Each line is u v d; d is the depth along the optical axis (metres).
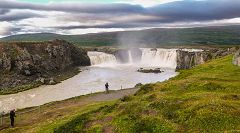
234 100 41.47
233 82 53.59
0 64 157.75
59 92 123.31
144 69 181.75
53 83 141.88
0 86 140.75
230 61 84.94
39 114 72.75
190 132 33.09
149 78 153.12
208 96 43.66
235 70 67.94
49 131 44.31
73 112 62.75
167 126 35.06
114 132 38.16
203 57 161.75
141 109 42.22
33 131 48.16
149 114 40.19
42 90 128.38
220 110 36.00
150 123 36.53
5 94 123.06
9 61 158.25
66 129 43.16
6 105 104.75
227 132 30.48
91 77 158.88
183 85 55.44
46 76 161.50
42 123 56.34
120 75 164.00
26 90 129.12
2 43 171.88
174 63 198.38
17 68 158.38
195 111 37.22
